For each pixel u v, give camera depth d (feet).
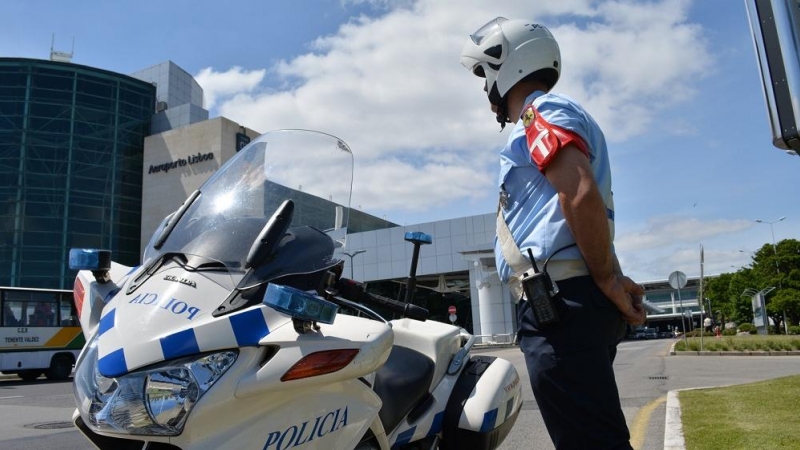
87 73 175.11
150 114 187.32
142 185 178.91
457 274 138.82
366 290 8.41
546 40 7.33
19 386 52.95
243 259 7.12
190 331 6.05
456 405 10.01
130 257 174.81
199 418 5.70
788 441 14.66
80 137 170.50
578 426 6.15
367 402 7.06
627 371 42.86
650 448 16.67
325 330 6.62
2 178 161.17
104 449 6.79
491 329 116.26
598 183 6.71
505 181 7.04
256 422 6.02
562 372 6.19
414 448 9.51
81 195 167.63
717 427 16.94
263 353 6.15
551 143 6.13
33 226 160.35
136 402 5.81
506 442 18.08
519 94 7.30
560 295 6.28
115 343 6.28
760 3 5.54
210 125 170.09
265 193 8.32
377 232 140.87
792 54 5.21
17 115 164.96
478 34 7.78
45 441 21.93
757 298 121.70
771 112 5.38
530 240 6.59
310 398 6.43
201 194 8.66
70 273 161.17
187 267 7.14
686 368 43.62
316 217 8.40
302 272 7.32
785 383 26.53
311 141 9.29
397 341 10.59
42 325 61.77
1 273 156.04
